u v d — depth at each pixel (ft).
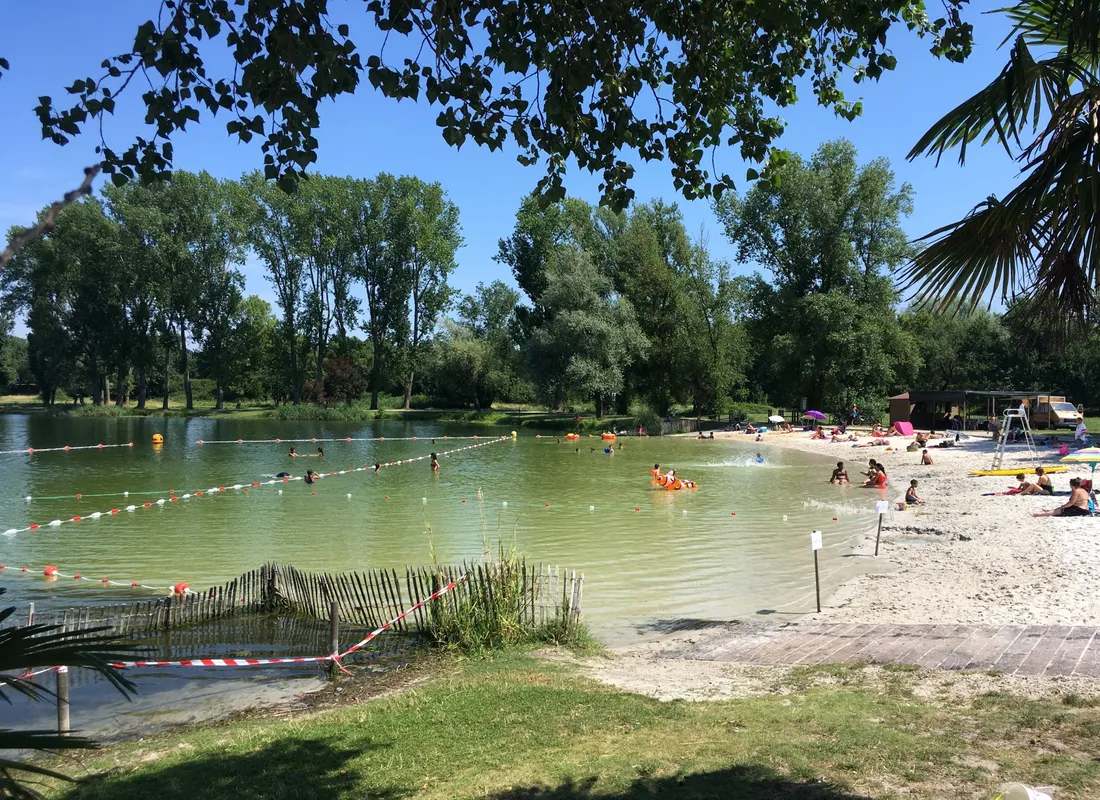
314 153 21.27
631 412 226.79
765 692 27.53
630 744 22.52
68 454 147.13
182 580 53.36
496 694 28.27
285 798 20.26
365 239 256.32
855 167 197.98
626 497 94.17
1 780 8.77
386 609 41.32
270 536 69.31
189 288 241.76
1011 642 31.24
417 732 24.82
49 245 217.97
